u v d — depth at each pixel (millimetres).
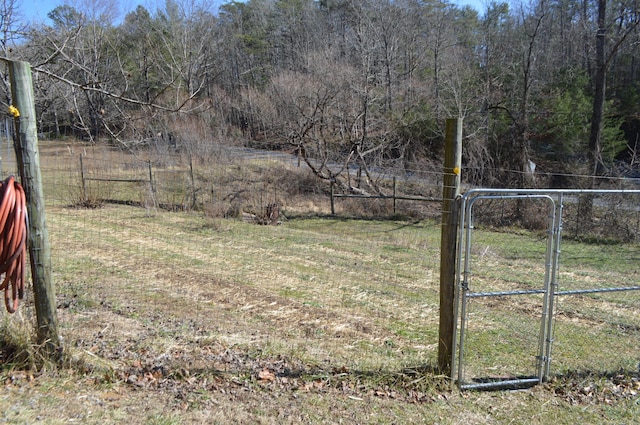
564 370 4699
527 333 5949
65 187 15508
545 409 3887
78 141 20438
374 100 22594
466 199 3922
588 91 27422
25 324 3928
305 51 32656
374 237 13992
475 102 22719
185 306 6324
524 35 26547
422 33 34000
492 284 8641
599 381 4418
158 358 4301
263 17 45031
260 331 5520
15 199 3484
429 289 8109
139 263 8672
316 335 5547
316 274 8852
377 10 30188
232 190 18469
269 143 25688
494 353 5184
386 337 5621
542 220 15508
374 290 7867
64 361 3840
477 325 6199
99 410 3311
